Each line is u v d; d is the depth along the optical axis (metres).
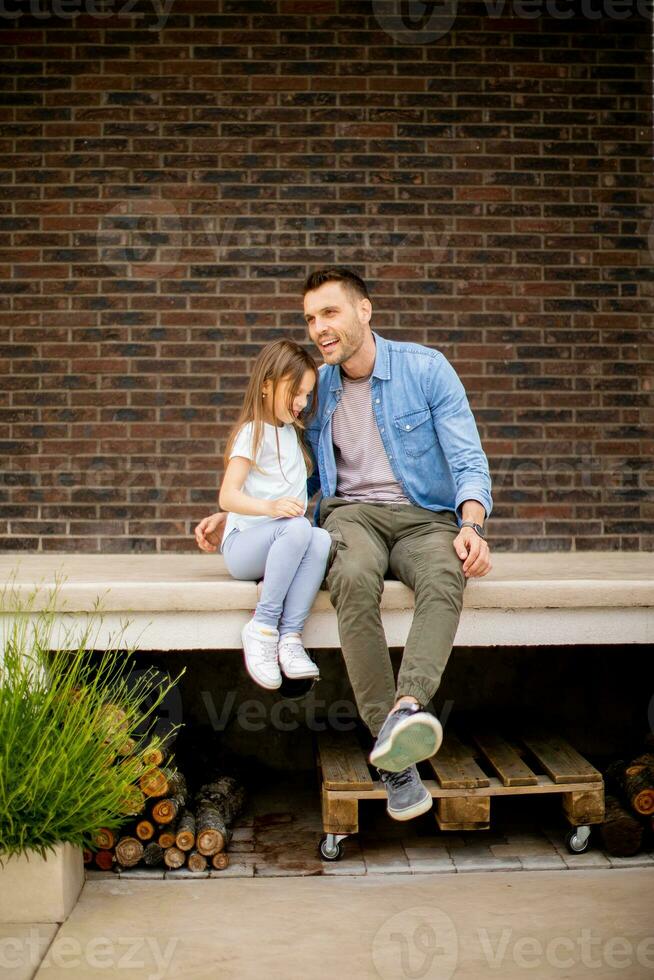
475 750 3.12
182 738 3.38
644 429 3.88
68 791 2.34
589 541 3.87
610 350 3.87
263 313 3.81
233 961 2.13
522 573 2.96
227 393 3.80
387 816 3.09
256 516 2.59
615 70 3.86
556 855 2.76
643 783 2.80
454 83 3.83
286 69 3.80
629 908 2.41
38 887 2.34
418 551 2.54
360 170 3.82
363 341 2.75
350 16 3.81
